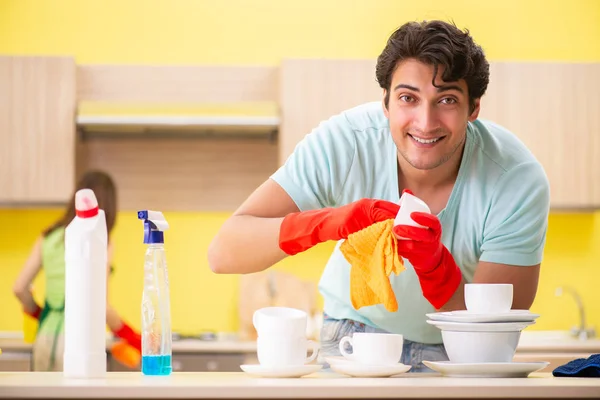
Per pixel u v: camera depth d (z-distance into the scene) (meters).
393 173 2.23
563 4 5.04
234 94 4.84
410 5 5.02
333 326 2.41
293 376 1.64
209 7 4.95
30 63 4.57
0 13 4.88
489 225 2.19
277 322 1.67
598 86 4.66
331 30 4.98
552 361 3.92
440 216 2.20
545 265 4.91
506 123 4.64
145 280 1.73
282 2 4.98
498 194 2.18
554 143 4.64
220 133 4.88
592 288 4.90
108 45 4.91
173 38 4.93
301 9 4.98
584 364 1.75
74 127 4.57
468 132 2.20
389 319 2.32
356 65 4.61
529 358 3.90
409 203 1.74
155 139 4.93
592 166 4.64
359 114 2.31
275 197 2.22
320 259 4.82
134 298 4.80
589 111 4.65
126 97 4.82
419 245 1.76
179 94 4.82
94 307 1.63
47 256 3.89
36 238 4.80
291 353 1.67
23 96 4.55
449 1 5.02
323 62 4.61
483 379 1.61
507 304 1.78
